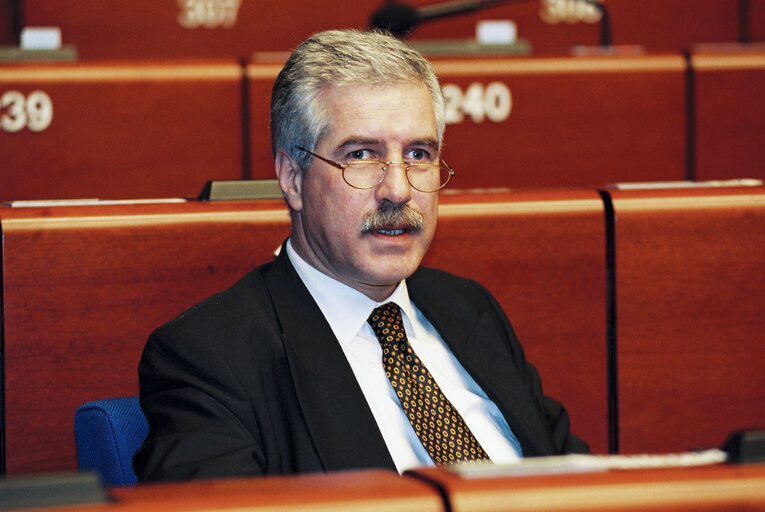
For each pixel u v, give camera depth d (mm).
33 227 5320
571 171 11016
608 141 11039
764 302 6297
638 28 16984
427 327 5215
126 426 4418
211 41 15680
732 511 1950
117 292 5484
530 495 1896
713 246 6254
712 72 11109
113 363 5484
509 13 16688
